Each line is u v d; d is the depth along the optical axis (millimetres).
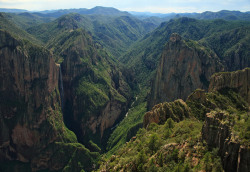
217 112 39125
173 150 40812
